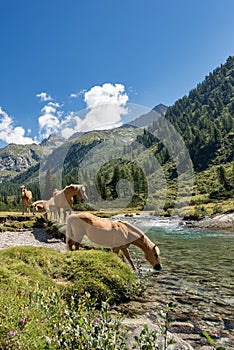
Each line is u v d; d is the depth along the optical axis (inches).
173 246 683.4
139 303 263.6
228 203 2188.7
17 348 111.9
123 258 410.9
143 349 105.6
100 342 103.5
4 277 232.1
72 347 108.2
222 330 210.5
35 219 928.9
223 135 4522.6
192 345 186.9
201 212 1664.6
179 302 269.6
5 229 780.0
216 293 297.0
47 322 134.3
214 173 3452.3
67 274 285.6
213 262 465.7
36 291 156.5
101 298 253.9
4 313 134.1
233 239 828.6
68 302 233.5
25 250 319.6
